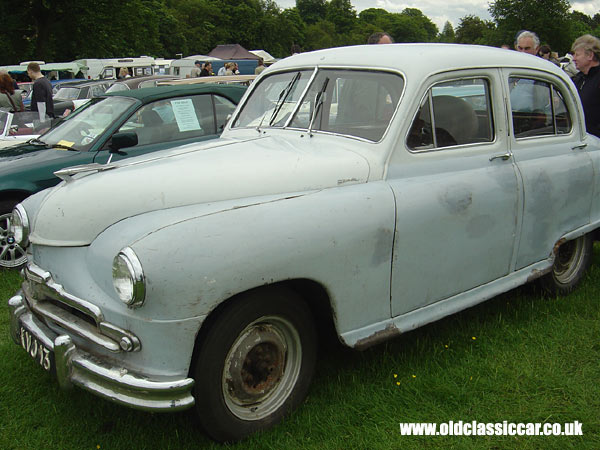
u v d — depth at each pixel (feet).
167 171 9.25
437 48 11.32
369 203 9.39
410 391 10.23
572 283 14.44
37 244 9.11
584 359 11.33
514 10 153.07
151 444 8.87
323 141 10.85
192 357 8.07
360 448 8.75
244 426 8.71
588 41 16.83
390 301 9.87
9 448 8.84
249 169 9.42
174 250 7.59
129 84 43.55
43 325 9.12
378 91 10.67
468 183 10.82
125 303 7.55
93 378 7.94
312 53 12.67
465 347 11.76
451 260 10.66
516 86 12.10
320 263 8.74
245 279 7.95
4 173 16.62
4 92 29.84
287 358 9.28
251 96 13.17
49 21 123.44
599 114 17.04
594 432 9.22
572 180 13.11
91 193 8.90
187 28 273.13
